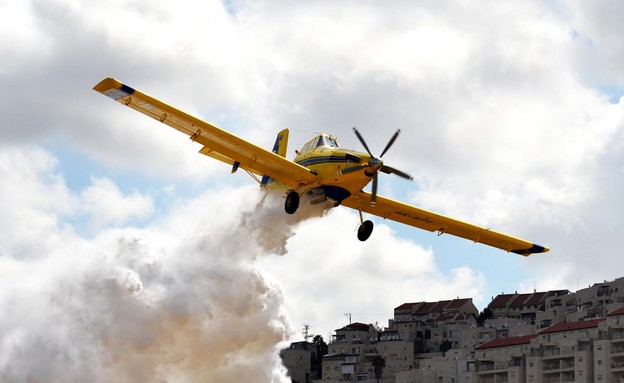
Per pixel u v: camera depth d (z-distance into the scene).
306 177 57.53
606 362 172.75
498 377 195.00
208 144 57.00
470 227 69.12
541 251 72.56
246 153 56.97
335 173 56.72
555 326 194.38
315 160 57.81
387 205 64.50
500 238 70.88
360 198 62.72
